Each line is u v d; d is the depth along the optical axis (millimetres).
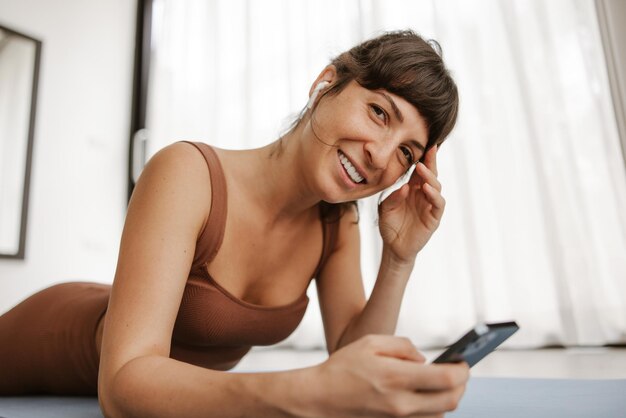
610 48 2027
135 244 669
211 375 504
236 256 859
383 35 874
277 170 877
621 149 1971
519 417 707
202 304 815
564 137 2057
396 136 778
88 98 3113
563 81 2107
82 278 2906
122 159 3277
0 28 2680
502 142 2191
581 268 1948
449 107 822
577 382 1017
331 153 798
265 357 2260
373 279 2346
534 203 2104
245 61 3096
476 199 2213
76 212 2930
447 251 2223
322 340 2535
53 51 2939
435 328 2209
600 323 1905
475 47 2305
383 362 415
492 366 1546
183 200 731
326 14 2785
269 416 454
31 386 1056
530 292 2055
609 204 1972
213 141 3113
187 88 3254
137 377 523
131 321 600
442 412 428
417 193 941
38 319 1048
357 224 1144
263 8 3066
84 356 964
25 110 2715
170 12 3416
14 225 2588
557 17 2152
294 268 977
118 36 3387
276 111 2908
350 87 803
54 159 2852
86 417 790
